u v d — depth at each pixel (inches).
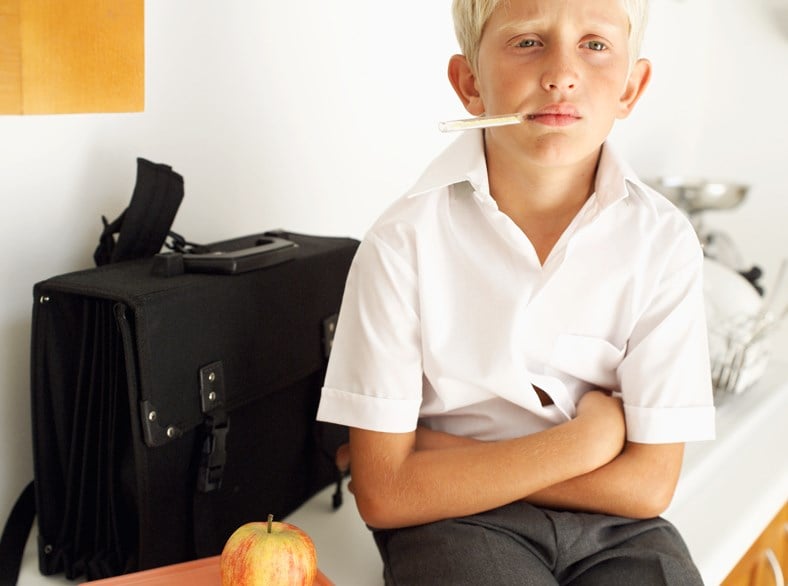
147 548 37.1
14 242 40.8
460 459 37.2
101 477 37.7
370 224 60.2
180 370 37.1
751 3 87.4
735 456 53.7
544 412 39.9
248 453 41.8
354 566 40.8
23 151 40.4
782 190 88.4
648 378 39.2
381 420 37.7
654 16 80.2
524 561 35.1
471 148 39.4
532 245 38.9
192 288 37.6
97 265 42.5
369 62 57.1
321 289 45.0
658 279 39.3
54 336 38.0
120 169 44.5
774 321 63.0
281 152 52.6
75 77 27.9
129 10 29.0
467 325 38.9
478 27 37.7
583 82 35.5
